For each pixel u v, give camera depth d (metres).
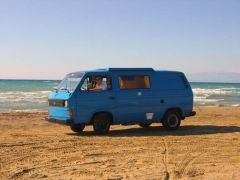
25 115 22.45
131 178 8.34
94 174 8.66
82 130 15.27
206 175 8.66
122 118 14.64
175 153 10.97
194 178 8.41
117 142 12.63
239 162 9.95
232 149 11.62
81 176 8.51
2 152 10.98
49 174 8.69
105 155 10.66
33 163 9.72
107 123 14.47
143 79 15.09
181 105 15.73
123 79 14.73
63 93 14.23
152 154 10.80
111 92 14.42
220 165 9.59
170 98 15.50
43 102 36.16
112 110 14.41
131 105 14.75
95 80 14.27
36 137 13.66
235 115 23.14
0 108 29.70
